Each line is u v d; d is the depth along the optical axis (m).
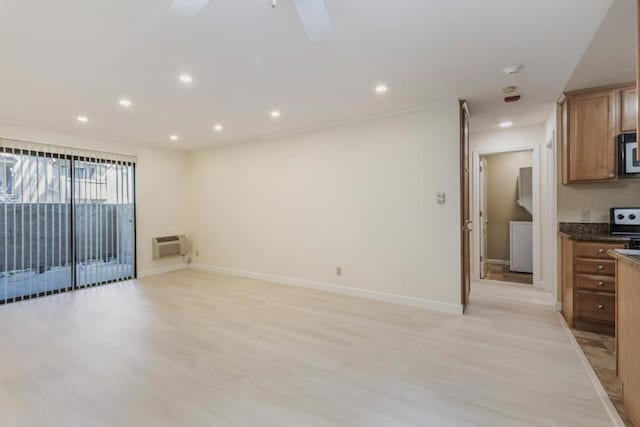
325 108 3.67
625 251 1.90
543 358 2.48
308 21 1.63
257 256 5.24
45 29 2.00
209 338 2.90
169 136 4.94
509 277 5.20
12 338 2.90
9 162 4.08
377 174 4.01
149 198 5.58
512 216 6.20
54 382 2.18
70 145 4.63
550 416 1.79
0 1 1.70
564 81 2.96
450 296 3.55
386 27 2.03
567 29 2.06
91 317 3.45
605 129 3.13
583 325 3.04
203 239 5.98
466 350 2.62
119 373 2.29
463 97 3.38
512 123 4.41
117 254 5.13
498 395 2.00
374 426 1.74
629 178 3.11
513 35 2.13
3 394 2.04
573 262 3.09
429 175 3.66
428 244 3.68
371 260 4.08
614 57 2.46
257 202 5.21
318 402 1.95
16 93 3.07
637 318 1.62
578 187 3.50
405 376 2.24
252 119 4.07
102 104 3.42
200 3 1.44
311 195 4.59
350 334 2.97
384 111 3.80
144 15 1.87
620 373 1.85
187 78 2.79
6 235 4.03
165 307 3.79
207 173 5.89
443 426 1.73
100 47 2.24
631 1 1.75
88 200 4.80
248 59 2.46
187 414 1.84
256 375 2.27
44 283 4.33
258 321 3.31
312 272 4.61
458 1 1.77
